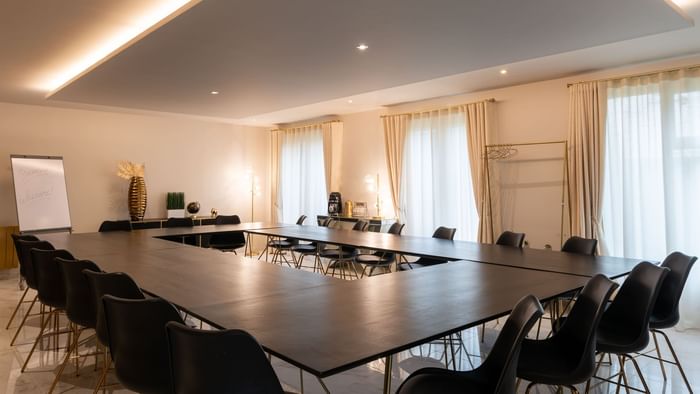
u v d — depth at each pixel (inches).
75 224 292.5
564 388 120.3
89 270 97.6
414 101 283.3
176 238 228.7
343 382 124.6
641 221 191.9
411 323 76.6
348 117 326.6
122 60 163.5
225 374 57.7
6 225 269.4
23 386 119.3
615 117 200.8
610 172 202.7
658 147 188.7
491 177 243.8
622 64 198.1
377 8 116.0
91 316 108.7
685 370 133.6
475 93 255.3
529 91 232.7
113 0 125.7
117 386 119.3
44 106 282.5
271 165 384.8
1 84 223.8
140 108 265.6
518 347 61.6
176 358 63.0
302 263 322.7
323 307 87.3
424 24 127.4
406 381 74.0
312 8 115.2
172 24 126.6
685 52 180.7
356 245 180.7
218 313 82.9
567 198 216.5
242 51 152.9
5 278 259.1
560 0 110.8
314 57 159.6
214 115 289.9
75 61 185.0
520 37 138.8
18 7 127.8
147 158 323.9
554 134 223.3
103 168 304.5
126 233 224.5
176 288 103.9
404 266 197.9
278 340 67.8
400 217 285.7
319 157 344.5
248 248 372.5
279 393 59.9
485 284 108.7
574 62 195.5
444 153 266.8
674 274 115.0
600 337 99.0
